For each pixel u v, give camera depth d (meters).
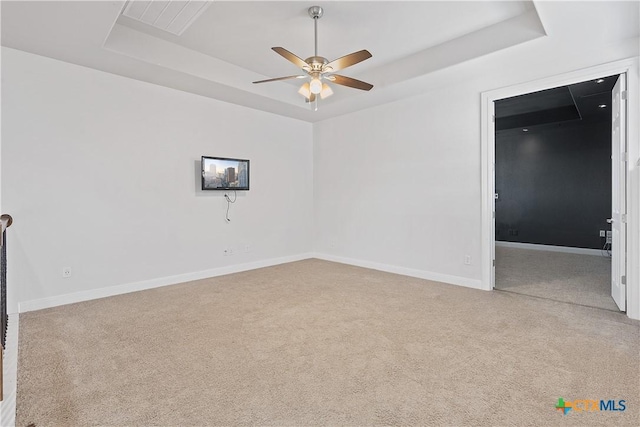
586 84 3.99
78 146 3.52
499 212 7.56
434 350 2.38
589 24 2.66
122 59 3.36
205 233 4.61
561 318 2.99
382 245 5.00
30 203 3.25
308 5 2.90
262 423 1.64
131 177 3.91
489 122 3.85
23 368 2.15
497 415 1.68
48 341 2.55
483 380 2.00
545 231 6.92
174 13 2.94
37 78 3.27
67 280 3.47
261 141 5.23
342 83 3.33
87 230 3.60
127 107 3.86
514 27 3.07
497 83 3.78
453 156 4.18
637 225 2.93
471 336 2.61
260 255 5.27
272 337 2.62
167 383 1.98
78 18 2.60
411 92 4.41
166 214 4.21
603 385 1.93
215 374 2.08
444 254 4.30
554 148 6.76
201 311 3.21
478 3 2.86
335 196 5.66
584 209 6.46
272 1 2.85
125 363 2.22
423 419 1.66
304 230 5.93
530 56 3.28
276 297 3.66
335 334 2.67
